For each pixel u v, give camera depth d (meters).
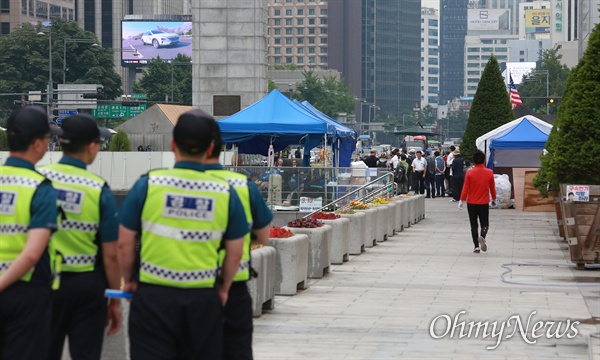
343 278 24.59
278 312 19.06
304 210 37.81
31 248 9.24
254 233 10.59
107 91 148.62
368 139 181.00
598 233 26.00
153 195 8.90
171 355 8.89
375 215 34.22
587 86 31.19
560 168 31.55
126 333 12.79
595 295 21.62
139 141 97.06
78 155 10.09
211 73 57.53
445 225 44.06
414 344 15.91
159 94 160.88
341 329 17.22
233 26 57.34
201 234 8.88
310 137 41.34
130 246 9.04
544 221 46.12
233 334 10.35
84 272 9.95
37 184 9.47
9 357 9.41
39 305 9.45
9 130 9.67
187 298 8.83
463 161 62.84
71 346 10.01
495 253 31.27
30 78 143.88
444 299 20.92
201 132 8.98
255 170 37.94
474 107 68.69
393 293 21.83
